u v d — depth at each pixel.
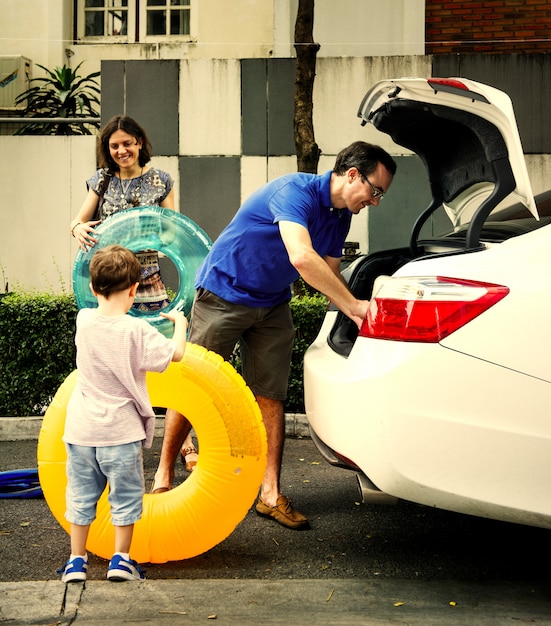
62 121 10.43
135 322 3.31
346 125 10.15
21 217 10.56
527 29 11.41
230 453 3.46
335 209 3.89
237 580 3.34
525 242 3.22
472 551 3.77
